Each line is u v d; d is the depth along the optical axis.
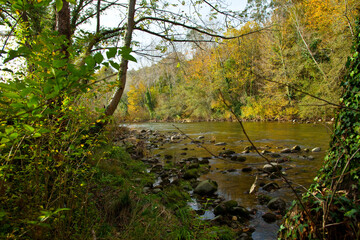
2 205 1.46
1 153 1.62
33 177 1.86
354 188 1.65
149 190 4.47
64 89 1.15
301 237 1.60
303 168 6.22
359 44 2.10
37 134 1.31
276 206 3.95
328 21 16.52
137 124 28.22
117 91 4.68
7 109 1.12
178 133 16.30
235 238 3.04
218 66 29.16
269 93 22.67
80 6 6.10
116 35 6.55
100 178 3.93
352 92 1.97
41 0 1.12
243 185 5.16
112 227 2.64
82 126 2.21
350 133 1.88
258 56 26.91
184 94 35.25
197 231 2.97
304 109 17.64
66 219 2.03
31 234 1.52
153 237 2.57
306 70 21.02
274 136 12.29
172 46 6.38
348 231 1.42
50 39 1.33
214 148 9.84
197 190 4.78
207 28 6.09
